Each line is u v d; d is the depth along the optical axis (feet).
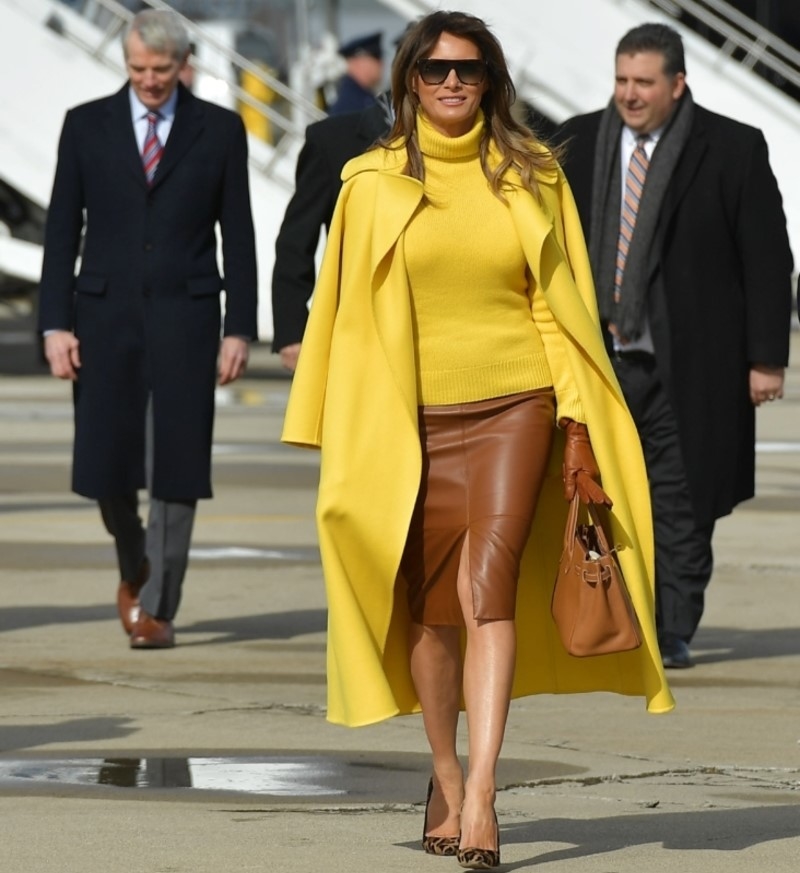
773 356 80.02
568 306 50.72
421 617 51.37
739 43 259.39
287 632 88.48
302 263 77.05
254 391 218.18
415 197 50.34
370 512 50.60
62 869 49.96
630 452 51.39
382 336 50.52
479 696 49.42
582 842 52.95
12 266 231.30
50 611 93.76
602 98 249.75
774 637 87.61
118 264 84.38
